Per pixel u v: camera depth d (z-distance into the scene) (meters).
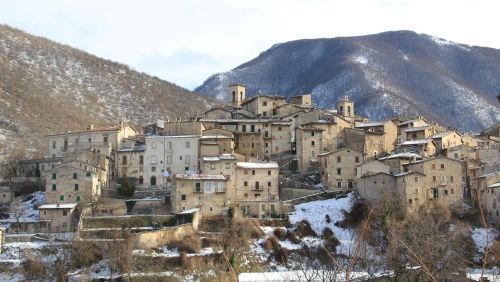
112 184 167.38
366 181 155.12
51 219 140.38
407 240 99.75
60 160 172.12
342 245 136.25
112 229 133.62
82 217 138.25
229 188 156.38
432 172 153.75
